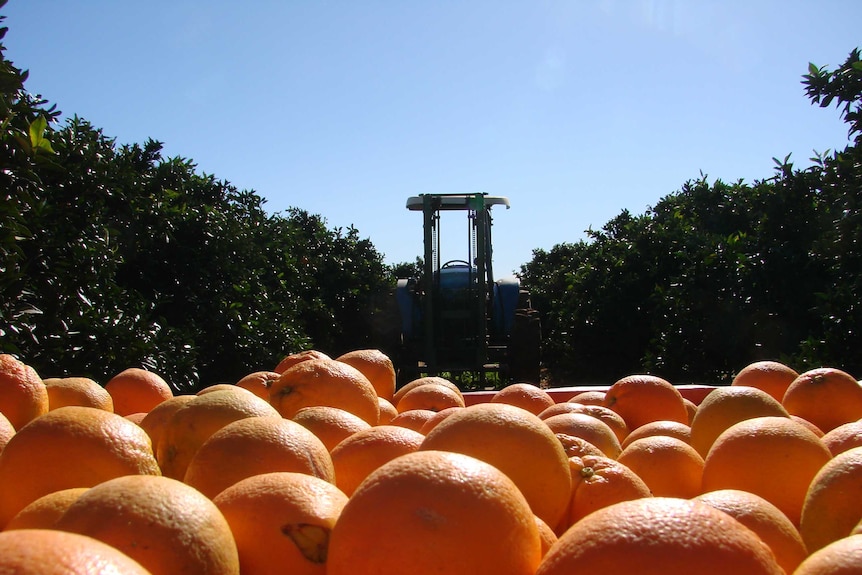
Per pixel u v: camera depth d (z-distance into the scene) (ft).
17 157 14.71
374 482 4.33
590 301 47.67
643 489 5.96
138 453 5.79
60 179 22.74
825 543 5.30
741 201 44.86
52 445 5.54
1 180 14.55
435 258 44.32
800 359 24.67
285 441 5.70
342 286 58.80
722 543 3.61
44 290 19.70
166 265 32.83
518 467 5.49
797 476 5.98
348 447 6.41
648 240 46.47
